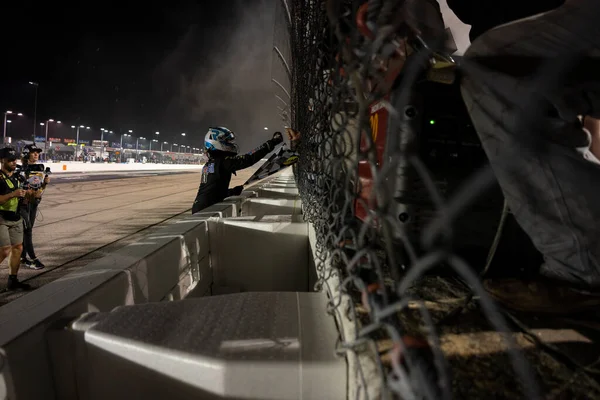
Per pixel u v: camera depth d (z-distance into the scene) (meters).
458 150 1.48
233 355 1.08
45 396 1.22
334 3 0.82
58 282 1.59
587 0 1.06
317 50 1.87
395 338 0.59
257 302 1.46
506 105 1.18
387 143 0.98
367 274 1.46
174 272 2.34
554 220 1.20
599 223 1.15
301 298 1.50
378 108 1.57
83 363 1.23
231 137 5.05
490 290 1.37
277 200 5.62
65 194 17.06
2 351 1.06
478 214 1.50
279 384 1.04
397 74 1.31
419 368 0.57
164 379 1.13
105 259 1.90
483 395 0.90
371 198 0.76
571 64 1.12
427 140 1.46
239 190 5.64
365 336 0.78
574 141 1.17
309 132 2.84
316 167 2.23
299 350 1.09
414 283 1.54
